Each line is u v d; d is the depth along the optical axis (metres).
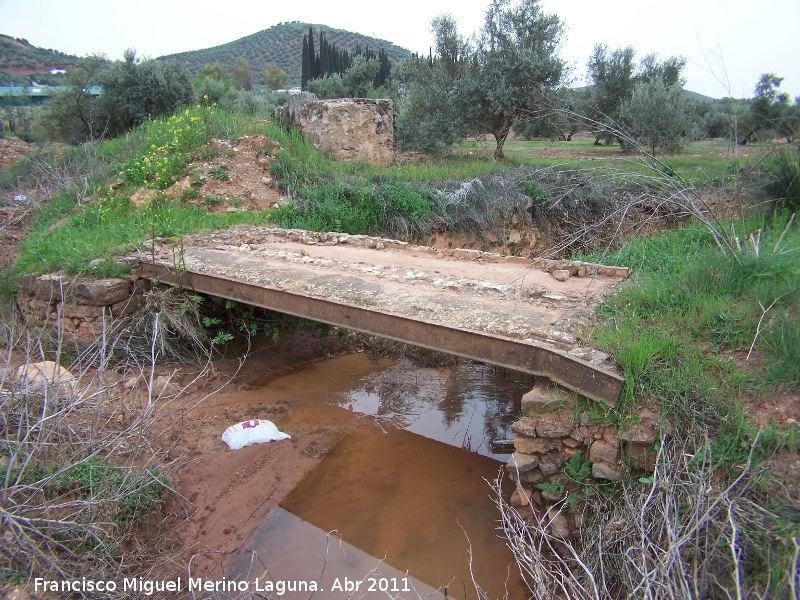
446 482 5.41
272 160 12.33
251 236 8.72
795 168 7.62
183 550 4.38
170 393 6.72
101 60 19.92
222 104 21.12
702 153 16.97
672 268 6.09
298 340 8.39
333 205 11.11
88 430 4.63
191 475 5.28
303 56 50.00
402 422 6.58
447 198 11.79
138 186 11.16
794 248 5.47
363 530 4.74
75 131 19.92
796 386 3.73
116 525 4.06
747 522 3.01
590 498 4.03
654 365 4.14
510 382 7.63
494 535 4.68
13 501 3.50
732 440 3.54
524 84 14.82
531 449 4.31
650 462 3.86
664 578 2.98
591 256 8.05
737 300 4.87
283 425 6.32
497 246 11.88
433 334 4.98
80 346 7.16
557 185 12.47
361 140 14.59
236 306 7.49
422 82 17.97
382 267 6.81
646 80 19.91
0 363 6.36
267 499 5.07
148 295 7.28
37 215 11.59
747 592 2.70
